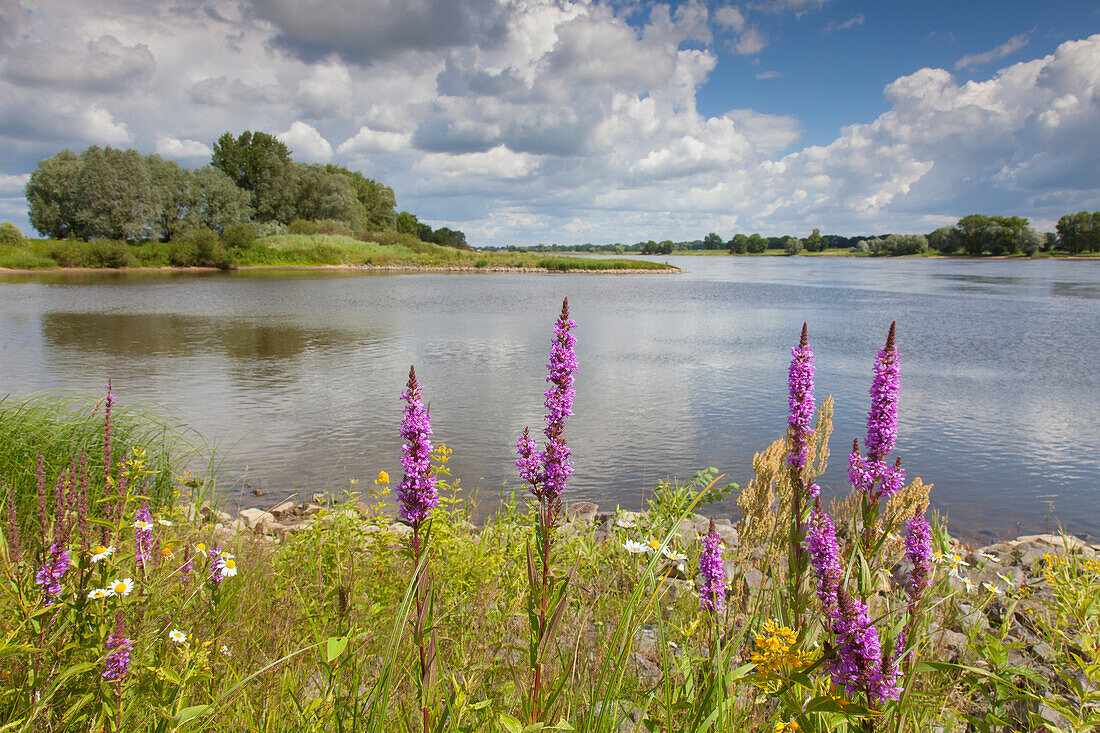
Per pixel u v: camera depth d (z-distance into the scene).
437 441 11.80
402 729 2.60
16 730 2.38
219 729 2.80
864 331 28.81
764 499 3.72
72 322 29.28
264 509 8.48
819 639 2.73
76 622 2.74
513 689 3.03
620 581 5.09
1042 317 34.22
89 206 81.00
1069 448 12.07
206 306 37.00
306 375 17.98
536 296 47.22
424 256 96.94
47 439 6.97
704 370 19.53
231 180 96.62
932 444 12.34
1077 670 3.67
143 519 3.44
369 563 4.89
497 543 5.67
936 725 2.89
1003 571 5.77
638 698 3.02
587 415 14.08
